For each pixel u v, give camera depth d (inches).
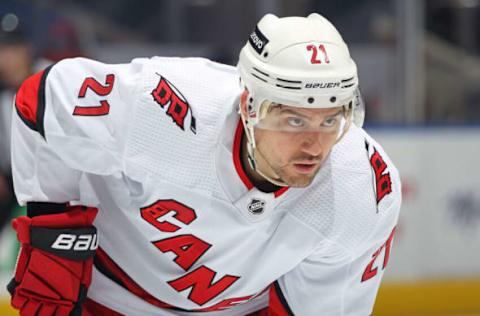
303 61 214.8
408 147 650.2
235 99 243.3
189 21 660.1
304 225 254.8
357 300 279.3
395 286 644.1
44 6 629.6
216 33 661.3
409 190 650.2
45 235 256.7
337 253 259.4
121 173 263.1
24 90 266.5
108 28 650.8
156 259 276.8
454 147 658.8
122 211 272.7
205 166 246.1
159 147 247.9
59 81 260.1
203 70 256.2
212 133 244.2
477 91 689.6
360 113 233.6
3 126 566.9
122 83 251.8
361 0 669.3
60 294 263.0
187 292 281.6
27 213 270.1
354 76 219.3
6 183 562.9
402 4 669.3
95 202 275.6
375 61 674.2
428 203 654.5
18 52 574.2
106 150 253.4
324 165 250.1
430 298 650.8
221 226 256.7
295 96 214.4
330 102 215.3
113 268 287.9
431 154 654.5
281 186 246.1
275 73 216.4
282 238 259.6
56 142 257.6
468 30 682.2
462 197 663.1
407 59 672.4
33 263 259.6
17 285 266.8
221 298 283.1
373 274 273.4
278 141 223.6
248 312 306.7
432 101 681.6
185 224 260.2
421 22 671.8
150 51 658.8
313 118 217.9
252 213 251.3
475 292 663.8
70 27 637.9
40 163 264.8
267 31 223.5
